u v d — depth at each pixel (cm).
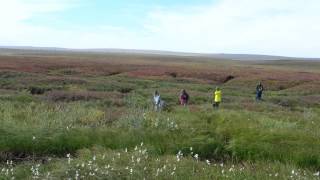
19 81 5262
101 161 1470
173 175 1316
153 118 2197
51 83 5316
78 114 2450
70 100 3666
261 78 8006
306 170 1501
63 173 1284
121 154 1573
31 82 5244
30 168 1415
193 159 1592
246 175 1366
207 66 11619
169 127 2028
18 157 1631
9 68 7500
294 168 1495
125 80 6519
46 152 1702
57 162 1481
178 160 1497
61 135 1791
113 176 1276
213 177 1332
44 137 1761
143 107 3331
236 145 1725
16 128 1858
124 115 2397
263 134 1902
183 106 3559
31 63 8925
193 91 5344
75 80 5612
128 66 9650
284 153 1672
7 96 3512
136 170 1341
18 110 2512
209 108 3428
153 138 1847
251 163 1583
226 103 4122
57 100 3616
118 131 1919
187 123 2162
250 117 2567
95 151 1645
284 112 3447
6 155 1631
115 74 8188
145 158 1520
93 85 5353
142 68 9194
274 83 7512
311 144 1809
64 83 5400
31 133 1797
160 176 1302
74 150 1736
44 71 7544
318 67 16250
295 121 2708
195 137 1848
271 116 2938
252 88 6862
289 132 1977
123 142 1791
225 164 1591
